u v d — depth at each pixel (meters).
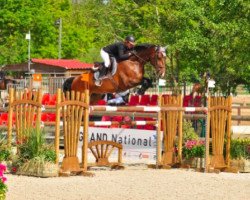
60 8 69.81
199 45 27.23
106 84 21.53
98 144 16.77
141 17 34.22
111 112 20.09
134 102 23.02
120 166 17.03
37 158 15.22
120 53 21.30
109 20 34.88
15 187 13.27
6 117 21.39
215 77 27.91
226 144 17.30
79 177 15.26
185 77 31.31
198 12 27.14
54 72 46.19
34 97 15.88
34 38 58.81
